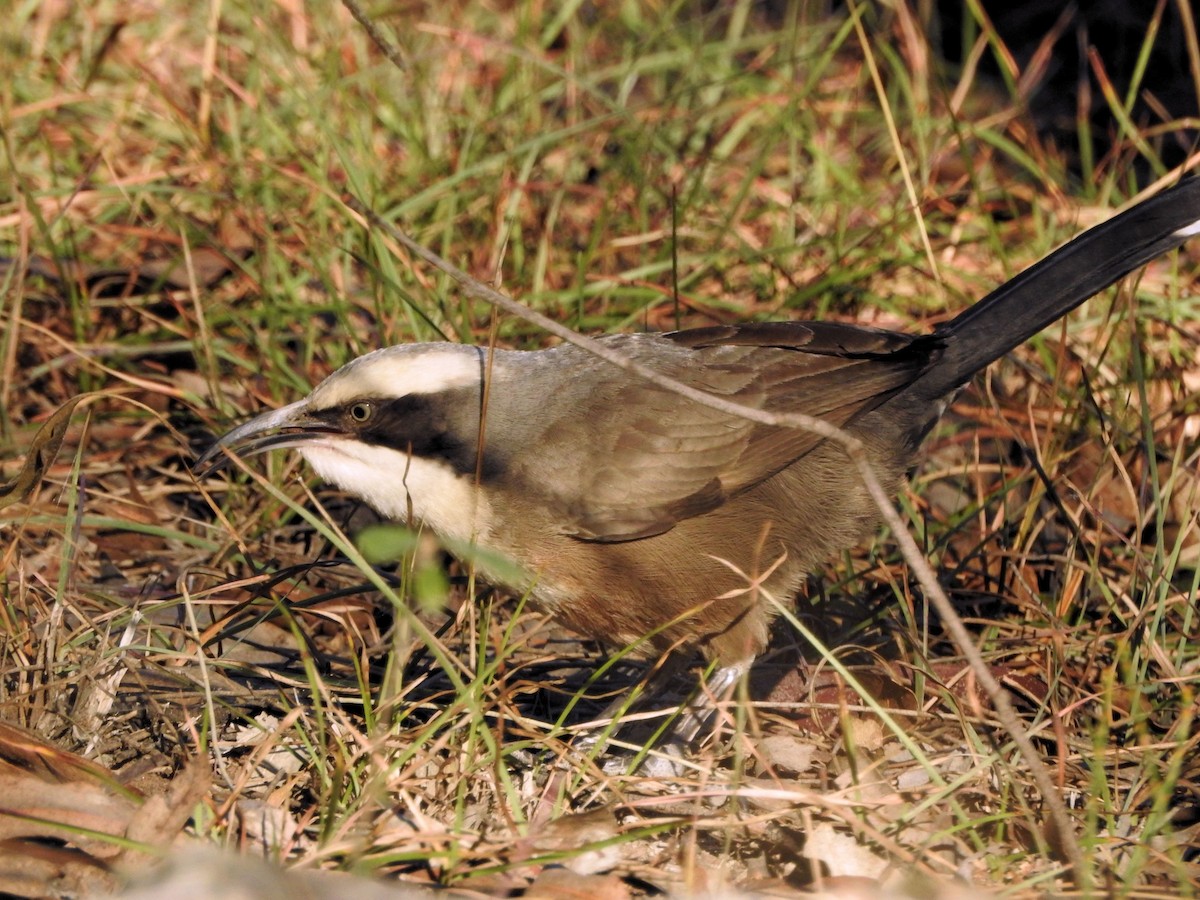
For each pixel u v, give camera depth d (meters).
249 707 9.24
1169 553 11.23
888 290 14.49
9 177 14.66
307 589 10.99
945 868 7.60
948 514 12.38
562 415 9.59
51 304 13.81
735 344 10.16
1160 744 8.53
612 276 13.77
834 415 9.98
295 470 11.67
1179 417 12.35
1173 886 7.68
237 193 14.34
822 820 8.14
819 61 17.14
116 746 8.66
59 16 17.55
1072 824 8.14
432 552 9.80
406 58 15.98
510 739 9.52
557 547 9.53
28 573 9.87
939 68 16.28
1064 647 9.98
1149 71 18.94
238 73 17.11
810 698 9.58
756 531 9.71
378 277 12.55
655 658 10.12
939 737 9.24
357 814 7.48
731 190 16.44
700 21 17.98
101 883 7.03
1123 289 12.85
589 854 7.64
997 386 13.66
